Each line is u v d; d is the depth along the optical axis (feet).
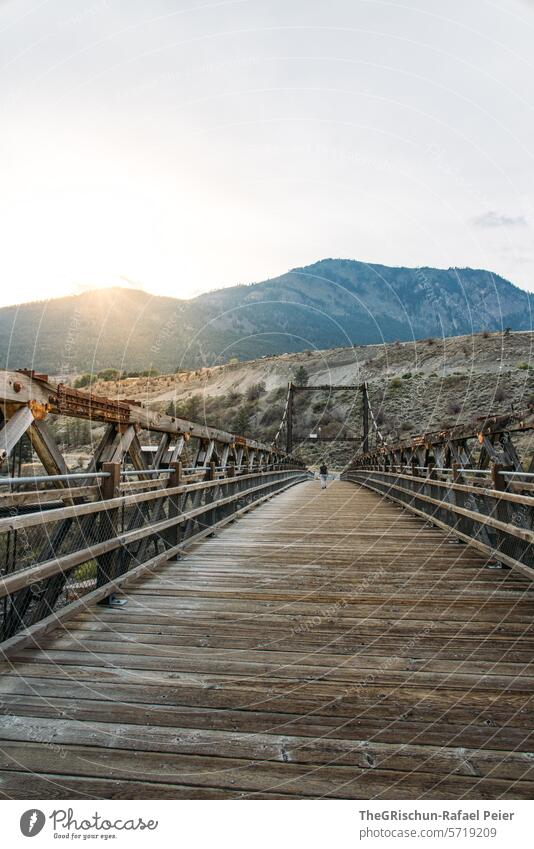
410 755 6.27
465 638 10.40
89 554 11.40
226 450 31.42
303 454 155.53
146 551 17.10
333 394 186.39
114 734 6.68
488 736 6.72
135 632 10.61
